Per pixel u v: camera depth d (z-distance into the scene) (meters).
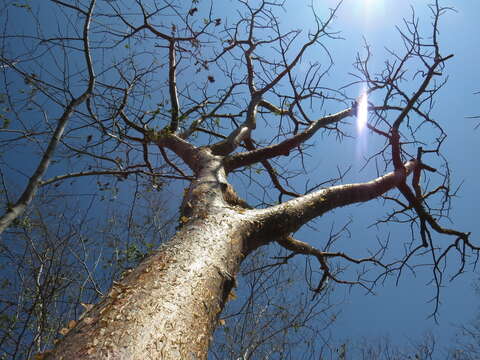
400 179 4.85
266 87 5.69
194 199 2.92
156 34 5.00
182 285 1.73
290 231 2.99
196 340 1.49
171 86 5.41
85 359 1.21
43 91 2.89
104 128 3.50
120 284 1.72
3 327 4.67
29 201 2.20
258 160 4.23
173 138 4.63
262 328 5.65
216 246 2.19
